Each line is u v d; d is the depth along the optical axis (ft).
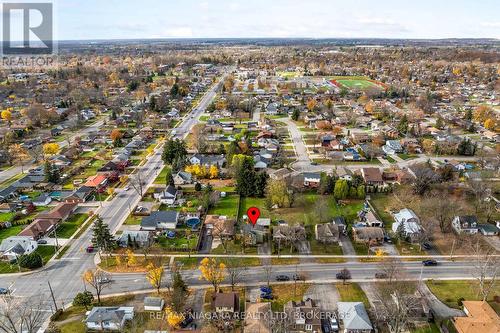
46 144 583.99
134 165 537.24
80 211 408.05
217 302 262.67
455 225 367.86
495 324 236.63
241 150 553.23
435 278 297.12
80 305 265.13
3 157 543.80
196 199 430.20
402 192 428.56
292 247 334.24
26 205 417.90
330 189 440.86
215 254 330.54
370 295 278.46
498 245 340.39
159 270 280.72
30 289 287.48
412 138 627.46
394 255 328.08
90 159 558.56
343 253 331.57
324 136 626.64
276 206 410.93
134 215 395.55
